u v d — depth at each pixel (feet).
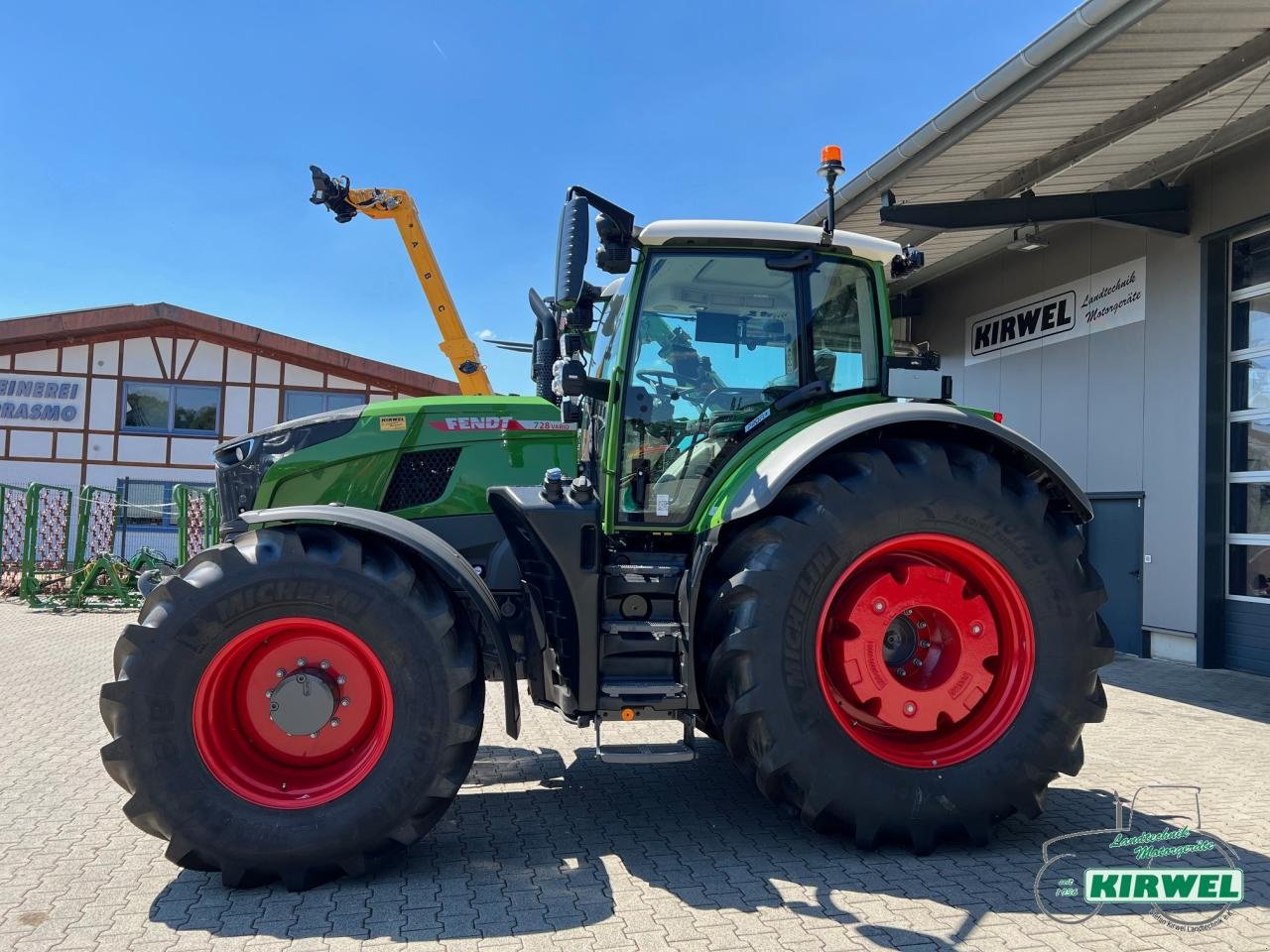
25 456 57.21
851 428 11.30
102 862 10.83
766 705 10.69
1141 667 26.25
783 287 13.19
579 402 14.47
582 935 8.89
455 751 10.34
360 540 10.68
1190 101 21.22
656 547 12.96
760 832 12.00
